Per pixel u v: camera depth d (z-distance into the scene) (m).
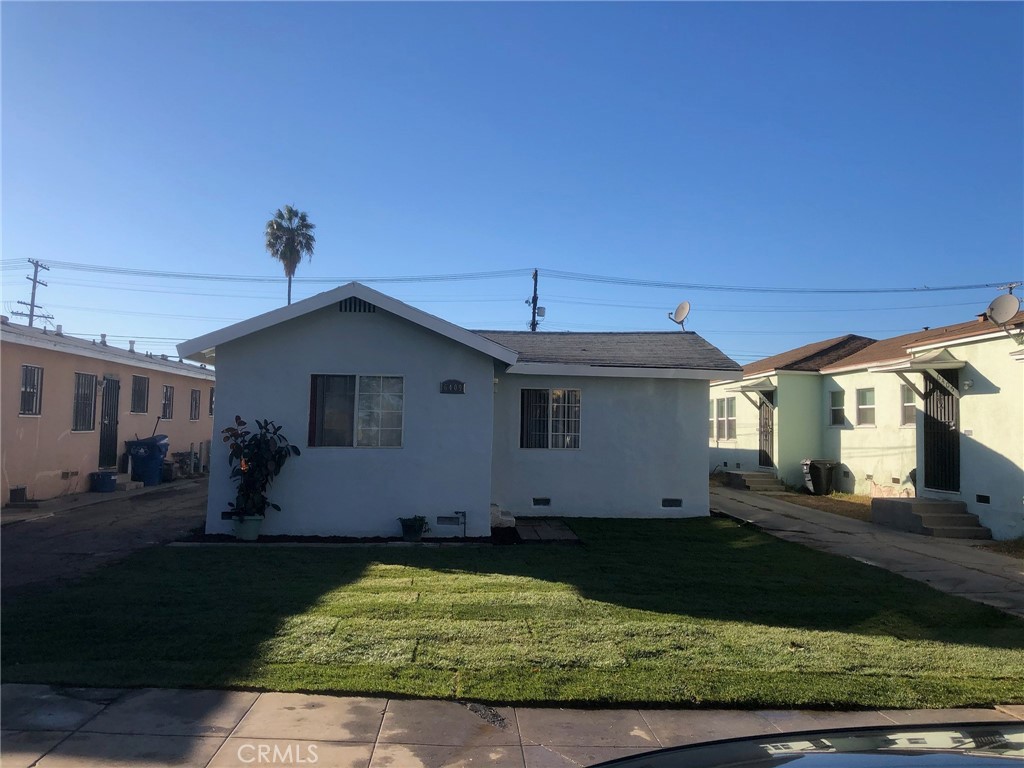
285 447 10.55
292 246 36.97
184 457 21.30
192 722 4.40
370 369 10.91
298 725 4.41
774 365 21.75
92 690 4.83
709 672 5.37
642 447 13.98
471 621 6.47
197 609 6.71
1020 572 9.49
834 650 5.95
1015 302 11.76
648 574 8.72
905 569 9.55
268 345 10.82
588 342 15.93
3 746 4.04
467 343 10.80
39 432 14.70
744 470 22.81
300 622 6.30
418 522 10.62
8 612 6.58
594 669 5.38
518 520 13.23
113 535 10.98
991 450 12.57
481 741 4.29
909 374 16.83
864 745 2.45
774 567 9.34
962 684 5.27
